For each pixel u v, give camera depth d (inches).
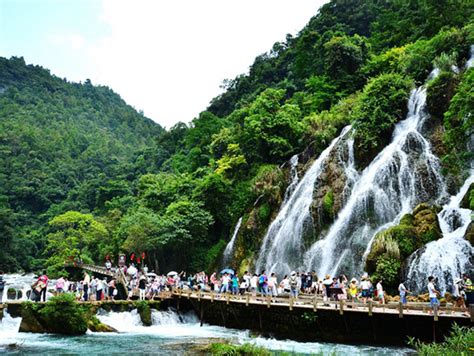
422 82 1668.3
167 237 1980.8
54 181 5748.0
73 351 828.0
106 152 7810.0
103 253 2699.3
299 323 960.3
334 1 3380.9
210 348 800.9
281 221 1646.2
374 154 1509.6
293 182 1758.1
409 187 1337.4
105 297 1266.0
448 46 1667.1
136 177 5147.6
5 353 805.9
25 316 1010.1
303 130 1964.8
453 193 1257.4
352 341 891.4
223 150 2642.7
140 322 1184.2
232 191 2068.2
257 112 2194.9
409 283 1067.3
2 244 3444.9
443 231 1154.7
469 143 1273.4
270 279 1084.5
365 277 986.7
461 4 1973.4
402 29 2289.6
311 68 2731.3
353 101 1883.6
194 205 2049.7
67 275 2507.4
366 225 1343.5
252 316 1082.1
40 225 4724.4
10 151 6417.3
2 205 4594.0
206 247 2025.1
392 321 850.1
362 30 3095.5
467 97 1030.4
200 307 1263.5
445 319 779.4
